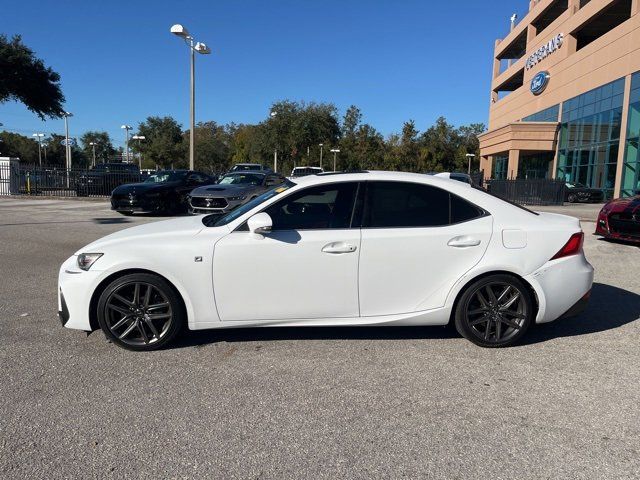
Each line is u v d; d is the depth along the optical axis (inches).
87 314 163.9
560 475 103.3
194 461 107.4
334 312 166.9
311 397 136.4
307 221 167.0
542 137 1396.4
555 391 140.8
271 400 134.6
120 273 163.8
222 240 163.3
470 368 155.8
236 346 172.4
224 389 140.7
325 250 163.2
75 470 104.0
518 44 1892.2
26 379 145.4
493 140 1662.2
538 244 168.4
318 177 174.9
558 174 1393.9
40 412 127.0
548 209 868.0
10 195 975.6
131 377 147.5
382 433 118.9
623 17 1202.0
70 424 121.6
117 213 642.8
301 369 154.3
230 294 163.5
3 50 1259.2
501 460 108.3
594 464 107.0
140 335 167.0
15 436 116.2
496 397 137.2
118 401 133.1
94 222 533.6
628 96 1037.2
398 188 171.5
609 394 139.2
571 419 125.7
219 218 186.7
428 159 2608.3
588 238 450.9
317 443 114.5
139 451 110.8
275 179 590.6
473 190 174.9
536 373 152.5
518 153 1429.6
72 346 171.0
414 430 120.3
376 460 108.1
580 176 1263.5
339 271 164.2
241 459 108.3
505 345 171.9
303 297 165.0
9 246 372.8
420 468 105.5
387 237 164.7
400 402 134.1
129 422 122.8
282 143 2003.0
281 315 165.9
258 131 2063.2
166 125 2736.2
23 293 239.3
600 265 322.3
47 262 314.0
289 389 141.0
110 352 165.9
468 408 131.0
